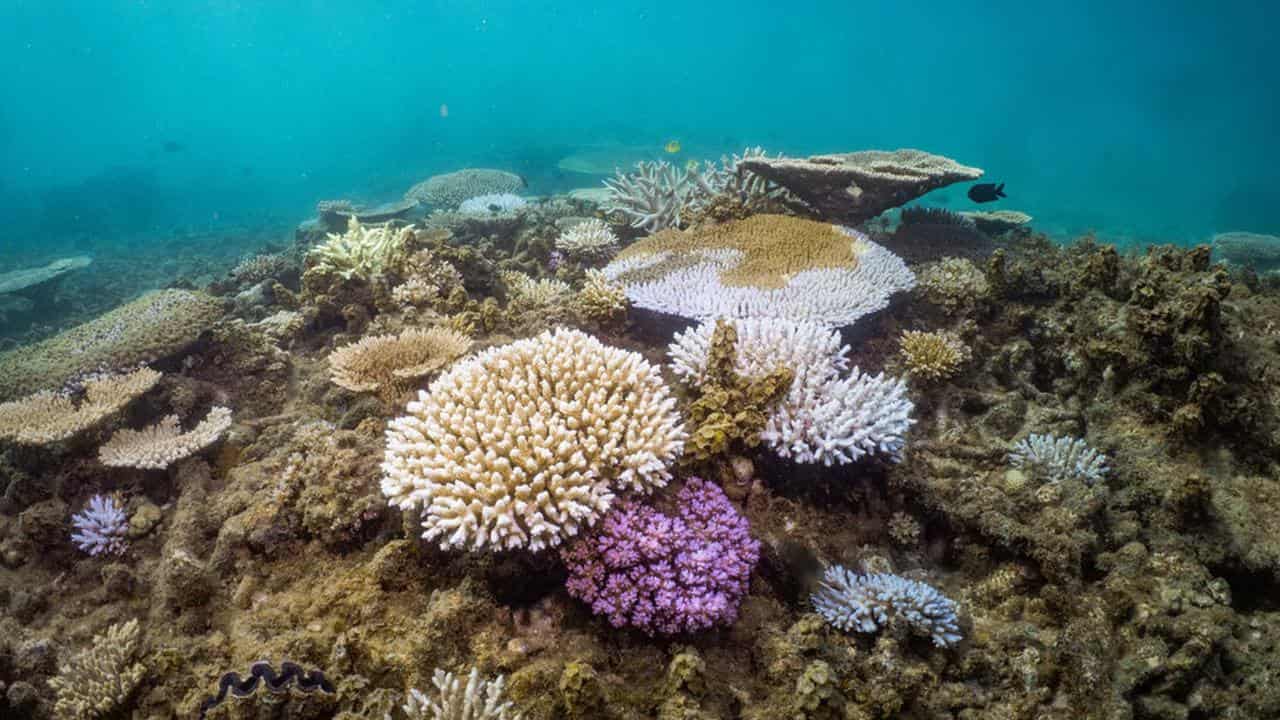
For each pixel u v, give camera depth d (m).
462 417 0.84
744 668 0.78
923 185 1.61
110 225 6.75
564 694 0.70
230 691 0.70
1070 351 1.21
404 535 0.85
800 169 1.65
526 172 6.96
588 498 0.77
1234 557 0.87
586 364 0.91
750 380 0.98
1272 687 0.74
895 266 1.39
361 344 1.17
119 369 1.16
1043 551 0.88
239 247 5.07
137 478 1.01
